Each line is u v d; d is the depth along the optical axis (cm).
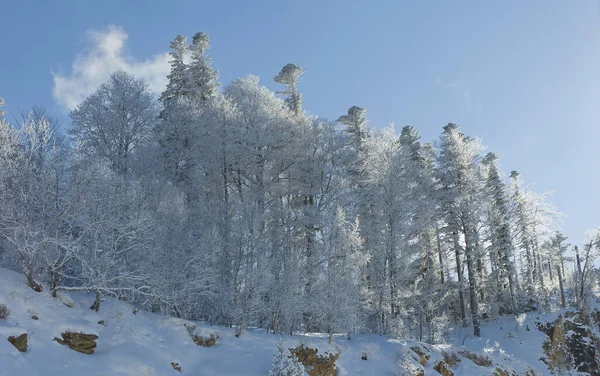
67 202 1306
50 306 1246
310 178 2644
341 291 1852
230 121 2495
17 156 1292
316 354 1644
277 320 1873
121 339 1334
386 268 2316
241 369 1432
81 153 1464
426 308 2644
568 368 2797
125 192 1552
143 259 1562
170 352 1398
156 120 2725
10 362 926
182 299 1662
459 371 2033
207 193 2495
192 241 1752
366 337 2077
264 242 1827
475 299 2906
